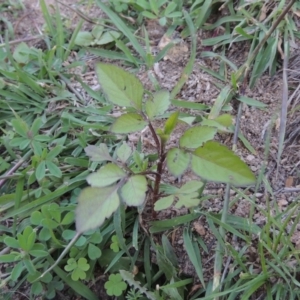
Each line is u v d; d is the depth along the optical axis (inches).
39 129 13.3
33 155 12.7
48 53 14.5
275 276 10.4
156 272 11.3
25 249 10.5
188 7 15.5
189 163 9.3
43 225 10.8
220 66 13.9
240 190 11.6
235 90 13.1
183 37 14.8
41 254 10.7
